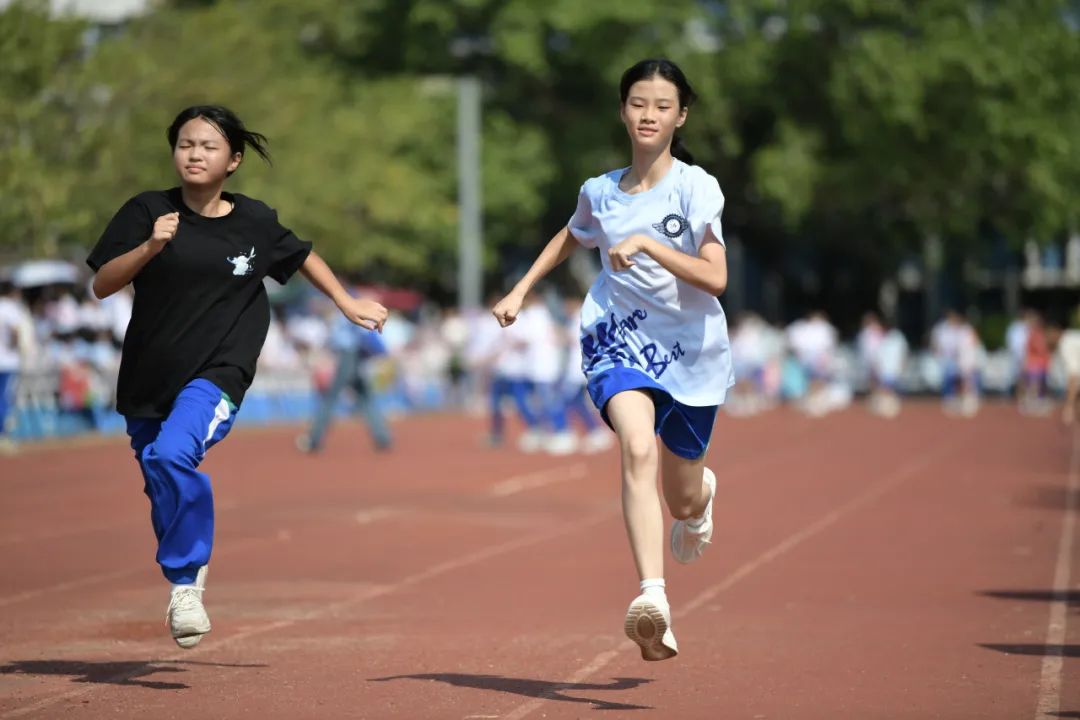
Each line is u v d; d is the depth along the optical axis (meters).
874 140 129.12
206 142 20.44
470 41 135.75
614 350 20.12
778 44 133.75
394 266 136.50
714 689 20.75
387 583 31.03
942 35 127.19
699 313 19.98
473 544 37.41
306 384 104.00
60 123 85.75
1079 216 130.75
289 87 106.19
